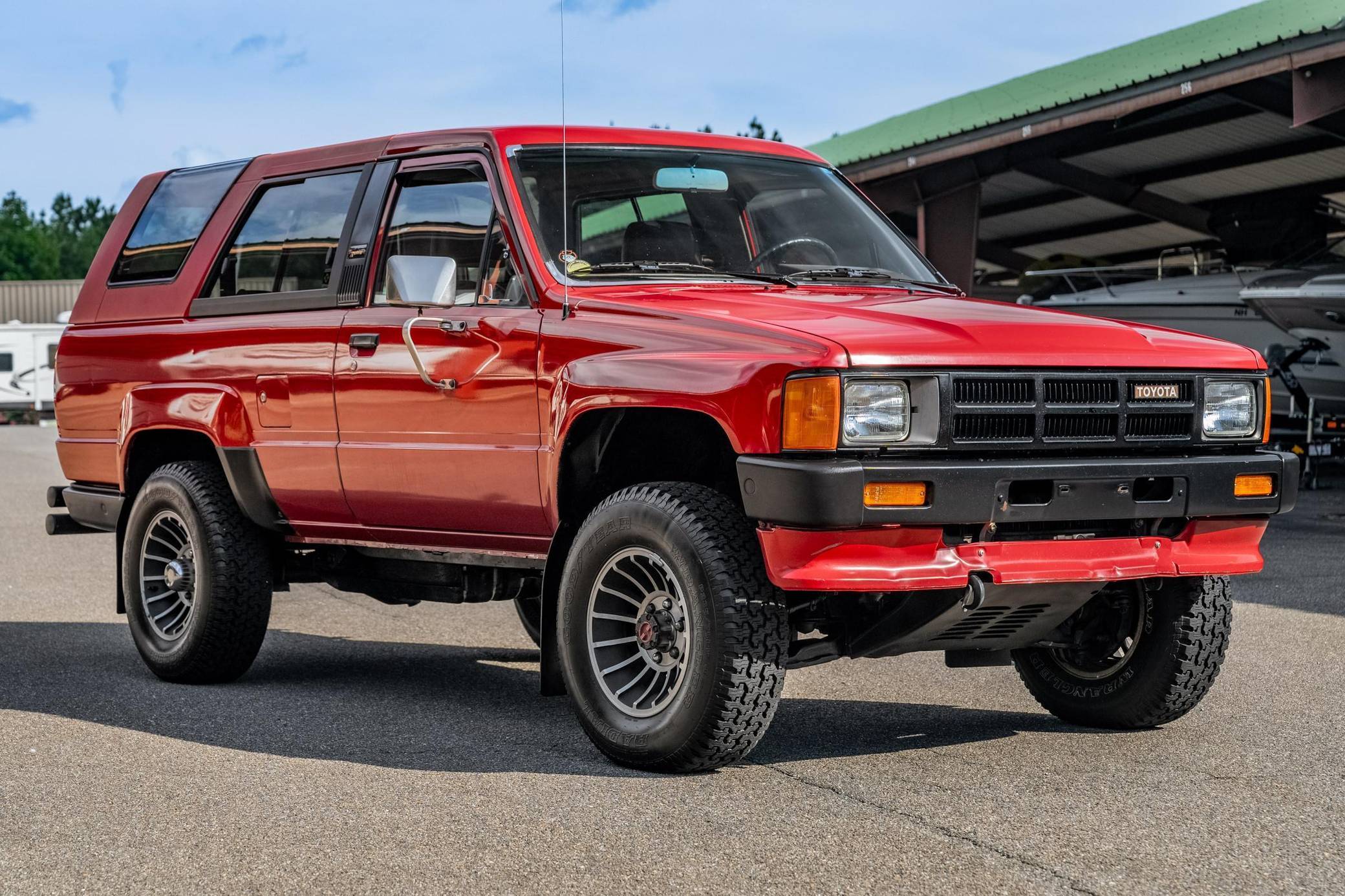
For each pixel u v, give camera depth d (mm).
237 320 5754
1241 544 4516
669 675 4312
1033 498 4062
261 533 5852
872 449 3920
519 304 4797
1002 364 4039
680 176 5285
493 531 4949
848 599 4500
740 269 5176
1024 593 4203
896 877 3324
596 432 4562
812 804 3947
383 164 5426
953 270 19500
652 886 3281
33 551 11086
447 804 3973
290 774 4332
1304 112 13430
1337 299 16266
